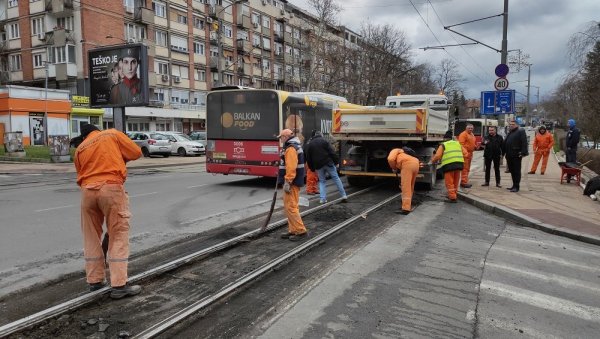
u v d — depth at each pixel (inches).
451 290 192.5
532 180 568.4
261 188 518.3
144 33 1781.5
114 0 1641.2
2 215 345.4
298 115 551.2
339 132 494.9
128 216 181.6
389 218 343.3
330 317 163.8
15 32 1688.0
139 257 232.5
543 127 633.6
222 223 318.7
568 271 224.1
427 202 424.5
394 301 179.2
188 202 413.1
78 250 247.4
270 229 296.8
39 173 717.3
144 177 650.2
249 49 2390.5
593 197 412.5
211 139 543.2
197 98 2052.2
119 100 863.1
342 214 350.6
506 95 611.5
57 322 156.5
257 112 518.9
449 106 706.2
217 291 185.9
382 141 496.1
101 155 175.5
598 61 679.1
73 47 1573.6
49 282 195.8
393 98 717.3
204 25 2080.5
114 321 157.9
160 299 178.2
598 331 158.4
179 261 219.6
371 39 1983.3
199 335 149.6
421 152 491.8
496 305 178.2
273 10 2598.4
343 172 507.2
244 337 148.4
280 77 2682.1
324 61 1966.0
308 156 398.3
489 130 500.4
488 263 233.3
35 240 268.2
